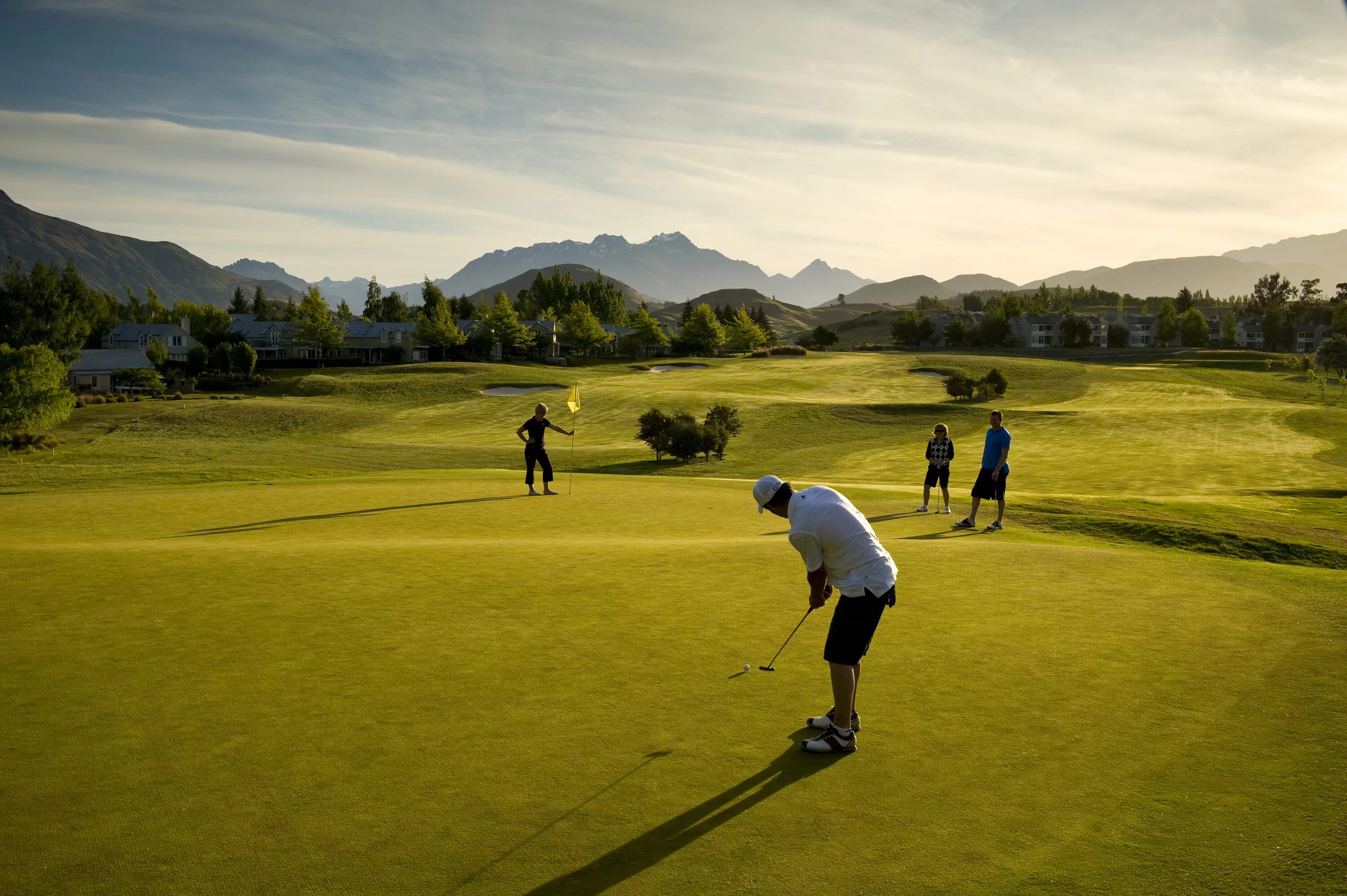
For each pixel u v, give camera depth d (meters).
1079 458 49.38
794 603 9.60
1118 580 10.73
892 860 4.50
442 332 125.69
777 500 6.48
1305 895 4.17
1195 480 40.50
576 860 4.48
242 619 8.89
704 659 7.71
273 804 5.04
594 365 119.12
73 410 72.50
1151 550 15.52
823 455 53.62
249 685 6.97
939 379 98.44
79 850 4.54
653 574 11.03
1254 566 11.88
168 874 4.32
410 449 55.97
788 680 7.20
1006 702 6.66
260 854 4.52
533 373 97.62
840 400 81.56
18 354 57.34
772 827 4.82
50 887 4.20
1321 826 4.79
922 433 61.97
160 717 6.31
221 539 14.02
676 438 50.94
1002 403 78.75
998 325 182.88
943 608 9.37
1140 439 55.28
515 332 132.88
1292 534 18.14
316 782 5.31
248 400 79.44
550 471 20.27
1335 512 26.64
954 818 4.93
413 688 6.93
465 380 88.25
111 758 5.62
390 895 4.16
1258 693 6.83
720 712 6.50
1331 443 51.50
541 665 7.51
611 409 74.19
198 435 64.88
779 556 12.12
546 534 14.72
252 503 18.44
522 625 8.72
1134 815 4.94
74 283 144.50
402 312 167.38
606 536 14.48
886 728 6.18
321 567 11.31
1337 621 8.88
